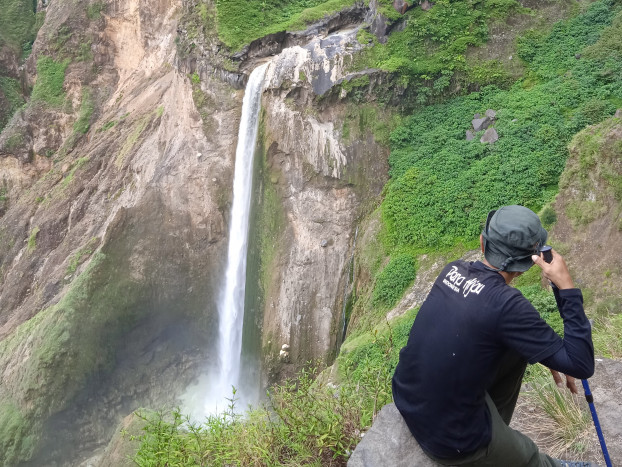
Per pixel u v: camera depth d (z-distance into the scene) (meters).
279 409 6.19
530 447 3.64
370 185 21.22
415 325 3.46
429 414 3.34
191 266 24.84
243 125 24.17
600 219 13.44
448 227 17.89
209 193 24.94
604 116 17.22
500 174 17.59
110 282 23.69
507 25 21.45
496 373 3.28
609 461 4.02
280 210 22.33
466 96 21.06
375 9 22.47
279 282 21.75
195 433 5.90
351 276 20.55
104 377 23.31
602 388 5.69
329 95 21.58
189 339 25.08
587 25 20.75
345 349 15.99
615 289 12.33
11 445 21.42
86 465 22.16
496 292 3.18
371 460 3.73
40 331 22.78
